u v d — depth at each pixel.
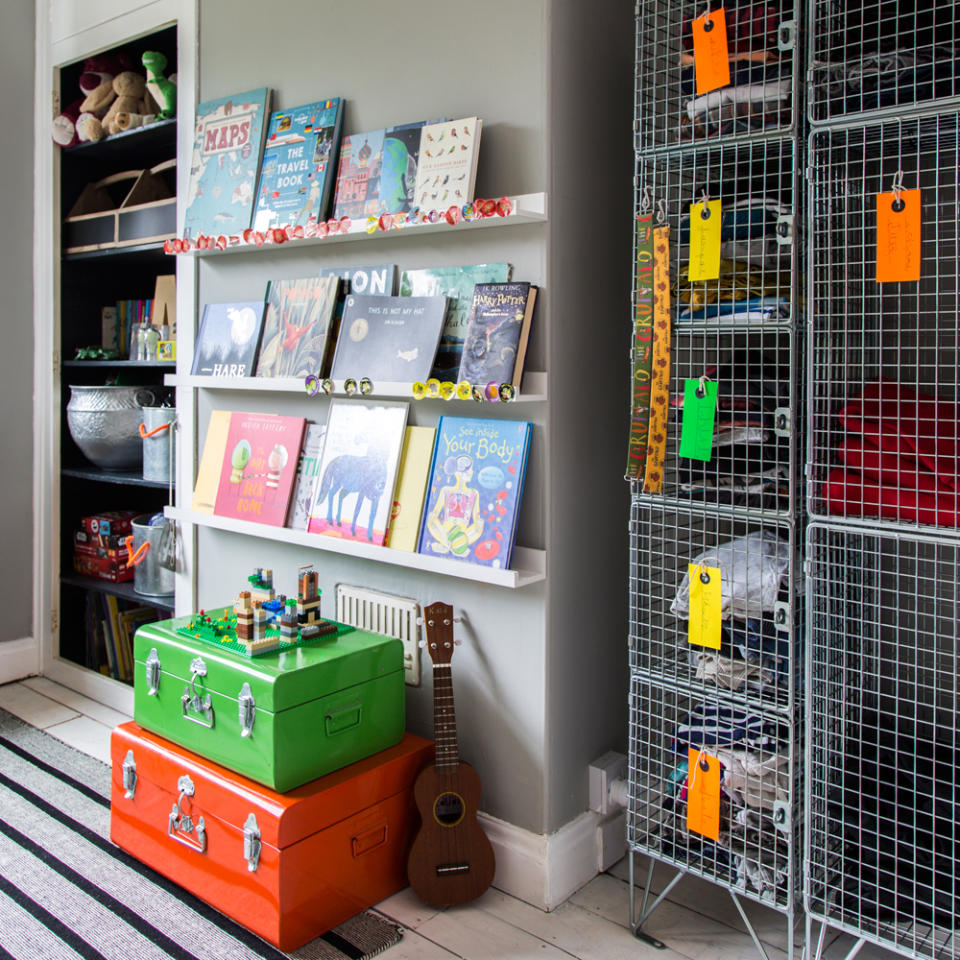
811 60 1.51
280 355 2.29
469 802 1.89
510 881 1.95
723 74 1.60
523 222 1.87
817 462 1.67
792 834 1.58
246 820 1.75
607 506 2.08
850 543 1.80
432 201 1.93
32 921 1.81
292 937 1.73
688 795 1.72
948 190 1.77
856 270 1.82
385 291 2.12
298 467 2.32
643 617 2.13
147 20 2.73
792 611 1.58
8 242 3.11
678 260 1.73
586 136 1.94
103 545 3.11
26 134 3.13
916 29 1.47
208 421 2.64
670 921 1.86
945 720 1.84
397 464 2.07
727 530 2.07
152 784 1.98
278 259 2.40
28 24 3.11
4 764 2.53
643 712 1.85
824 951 1.75
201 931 1.79
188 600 2.69
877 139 1.64
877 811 1.56
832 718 1.68
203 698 1.88
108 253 2.97
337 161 2.20
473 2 1.94
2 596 3.20
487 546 1.87
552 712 1.92
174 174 3.13
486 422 1.94
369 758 1.93
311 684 1.79
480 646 2.01
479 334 1.87
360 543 2.07
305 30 2.29
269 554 2.48
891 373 1.88
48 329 3.16
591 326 1.99
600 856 2.04
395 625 2.15
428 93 2.04
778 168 1.64
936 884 1.59
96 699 3.05
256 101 2.39
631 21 2.07
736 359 1.95
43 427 3.19
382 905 1.90
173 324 2.83
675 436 1.95
